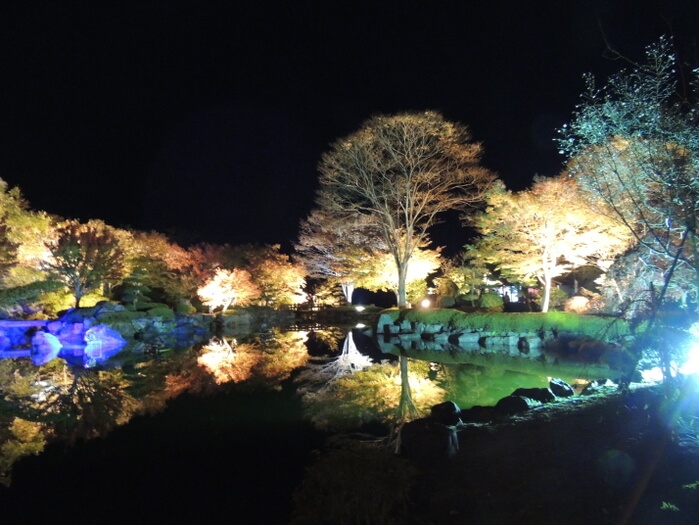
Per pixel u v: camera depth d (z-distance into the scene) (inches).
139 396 606.9
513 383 621.6
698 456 230.7
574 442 274.2
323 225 1608.0
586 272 1221.7
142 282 1454.2
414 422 302.8
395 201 1365.7
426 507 228.4
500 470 254.4
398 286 1370.6
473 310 1221.7
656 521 185.9
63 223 1342.3
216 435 428.5
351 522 208.5
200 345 1145.4
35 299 1176.8
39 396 613.3
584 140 363.6
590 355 818.8
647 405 296.2
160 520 279.0
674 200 282.4
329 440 406.0
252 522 273.1
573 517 199.5
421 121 1188.5
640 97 310.0
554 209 895.1
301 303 1962.4
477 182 1226.0
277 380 702.5
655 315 260.7
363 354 964.0
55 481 334.3
